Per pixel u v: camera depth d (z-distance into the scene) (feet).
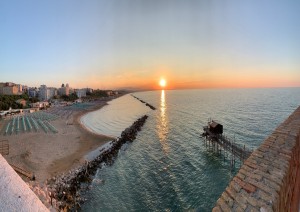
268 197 13.46
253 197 14.02
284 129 26.40
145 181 121.19
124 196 106.52
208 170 131.23
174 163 146.20
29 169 134.31
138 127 273.75
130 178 125.70
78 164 146.10
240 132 224.94
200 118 335.06
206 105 545.03
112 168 141.79
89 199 104.32
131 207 97.71
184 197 103.45
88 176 125.59
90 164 140.46
